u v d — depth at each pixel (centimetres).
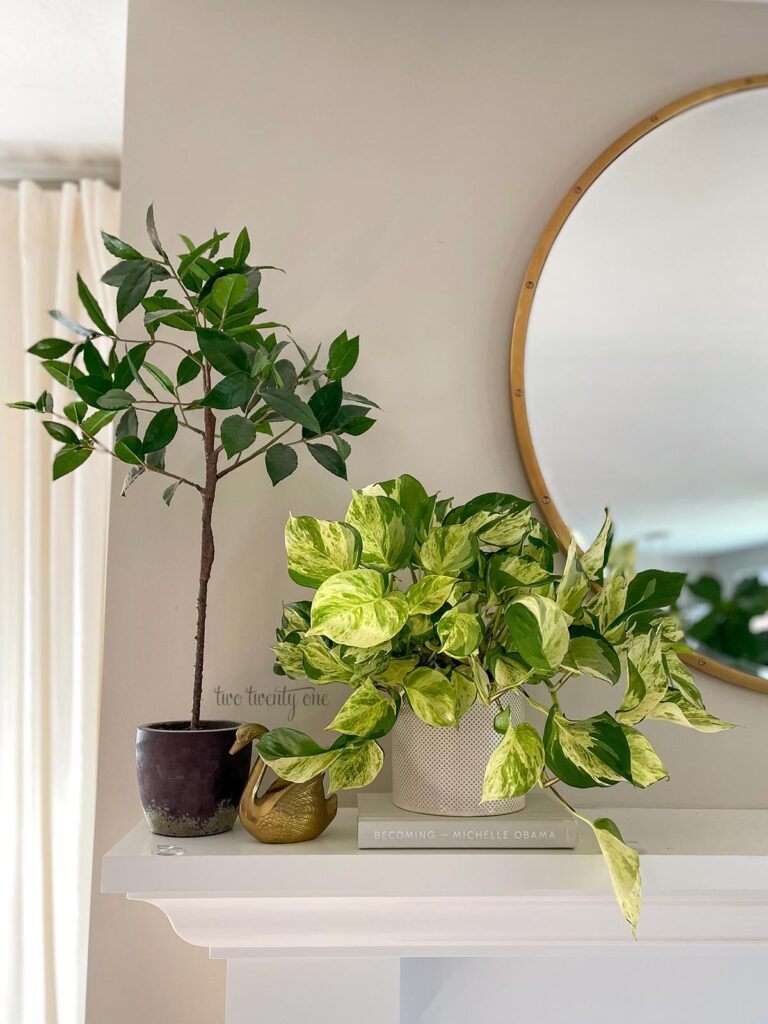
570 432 111
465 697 81
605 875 81
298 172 114
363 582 76
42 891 143
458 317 113
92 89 141
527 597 73
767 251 115
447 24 118
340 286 112
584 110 118
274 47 116
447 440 111
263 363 79
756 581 110
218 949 88
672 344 113
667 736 108
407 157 115
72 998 141
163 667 104
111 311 154
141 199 112
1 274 161
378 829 82
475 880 81
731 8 122
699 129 116
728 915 88
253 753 95
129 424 90
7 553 154
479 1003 101
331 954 88
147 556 106
